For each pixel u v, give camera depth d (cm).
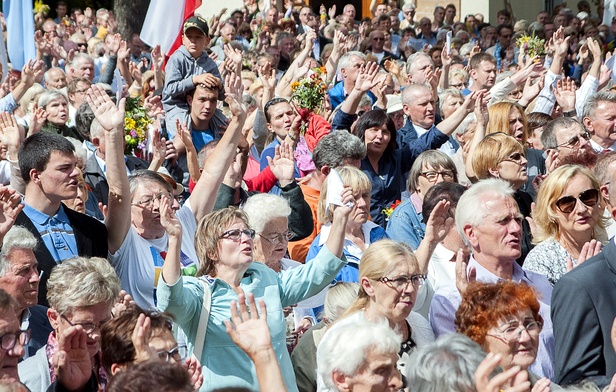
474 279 688
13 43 1603
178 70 1315
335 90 1480
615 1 2612
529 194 973
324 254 701
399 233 930
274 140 1220
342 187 714
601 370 646
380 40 2256
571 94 1393
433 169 941
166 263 634
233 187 905
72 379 571
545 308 709
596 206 784
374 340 523
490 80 1630
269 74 1454
